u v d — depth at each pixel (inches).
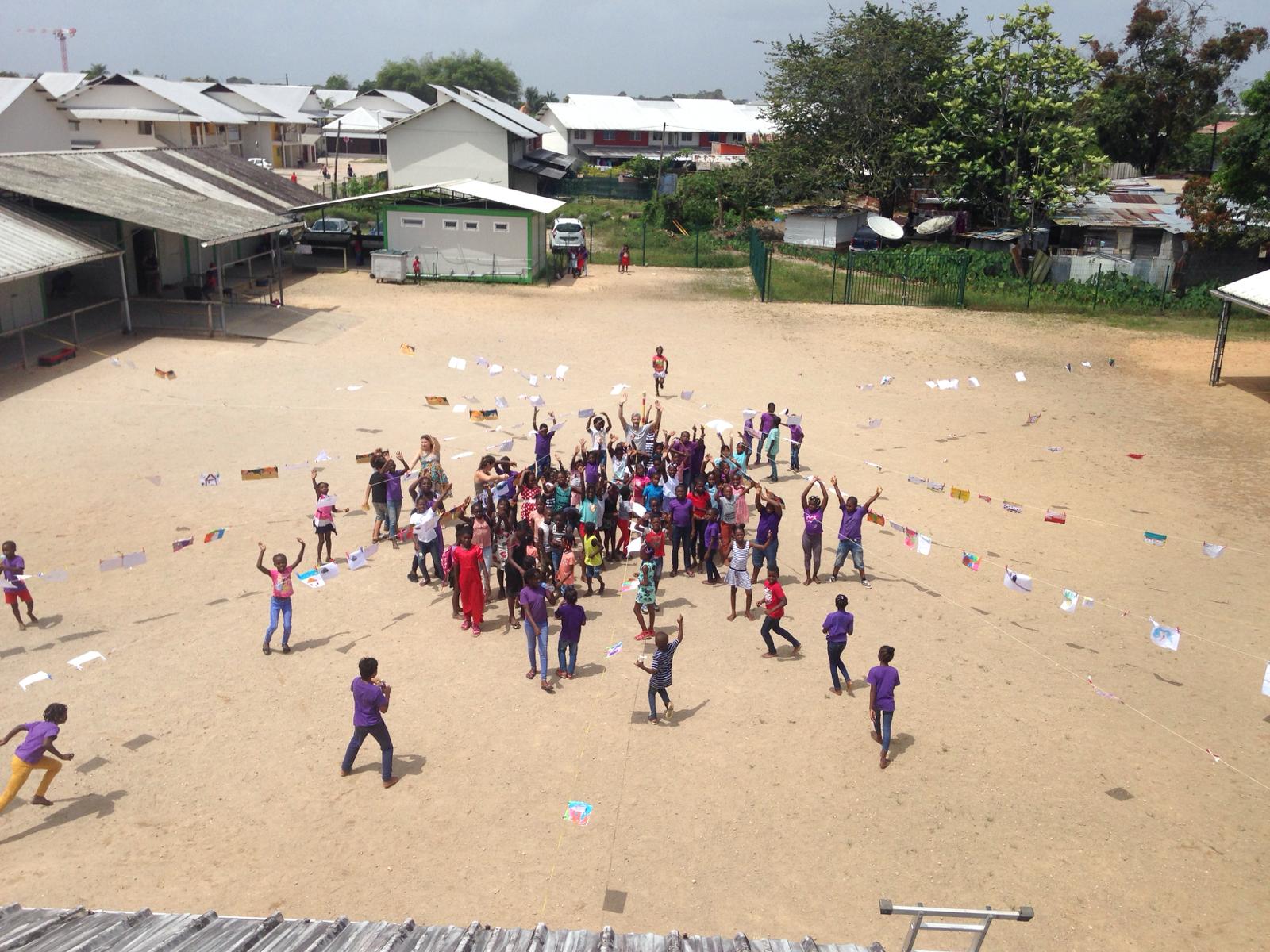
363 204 2400.3
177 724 487.2
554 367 1219.9
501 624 605.0
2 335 1037.2
